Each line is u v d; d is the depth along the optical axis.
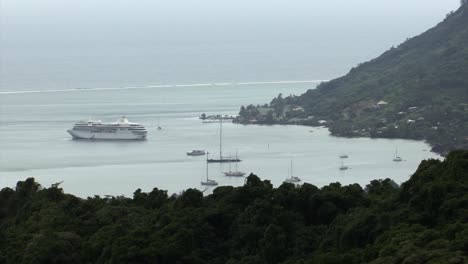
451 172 132.88
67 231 148.12
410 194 133.50
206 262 138.38
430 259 105.81
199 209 151.00
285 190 151.88
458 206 122.00
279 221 143.12
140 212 158.38
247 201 152.25
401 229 121.94
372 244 123.81
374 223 129.88
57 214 156.88
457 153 136.62
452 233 113.19
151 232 140.88
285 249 136.50
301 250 136.75
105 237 142.25
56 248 139.38
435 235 113.94
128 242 135.75
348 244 129.75
